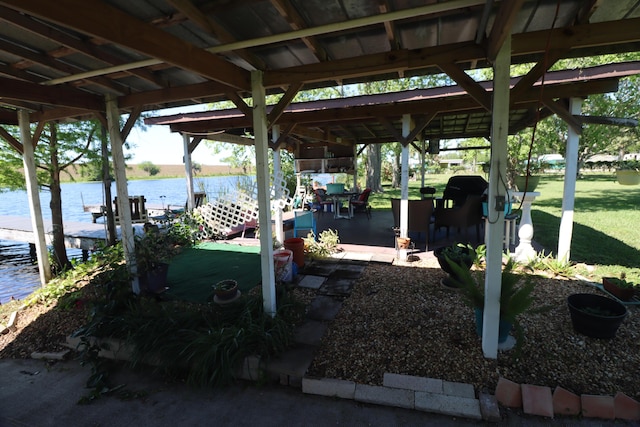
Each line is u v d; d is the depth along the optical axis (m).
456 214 5.40
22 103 4.14
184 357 2.56
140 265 3.76
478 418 1.98
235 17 2.02
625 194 12.02
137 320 2.95
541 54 2.85
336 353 2.61
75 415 2.23
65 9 1.47
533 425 1.93
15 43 2.36
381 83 15.75
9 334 3.49
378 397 2.16
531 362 2.36
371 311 3.25
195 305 3.55
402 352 2.56
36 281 6.71
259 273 4.56
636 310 3.07
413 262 4.72
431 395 2.13
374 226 7.37
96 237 7.71
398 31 2.29
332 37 2.38
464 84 2.34
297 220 5.87
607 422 1.92
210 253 5.66
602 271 4.05
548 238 5.73
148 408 2.26
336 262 4.82
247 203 7.20
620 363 2.32
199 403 2.29
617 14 2.18
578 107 4.05
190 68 2.17
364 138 9.48
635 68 3.46
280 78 2.76
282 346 2.63
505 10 1.58
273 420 2.09
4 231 8.66
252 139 8.43
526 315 3.00
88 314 3.42
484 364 2.37
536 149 10.30
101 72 2.66
